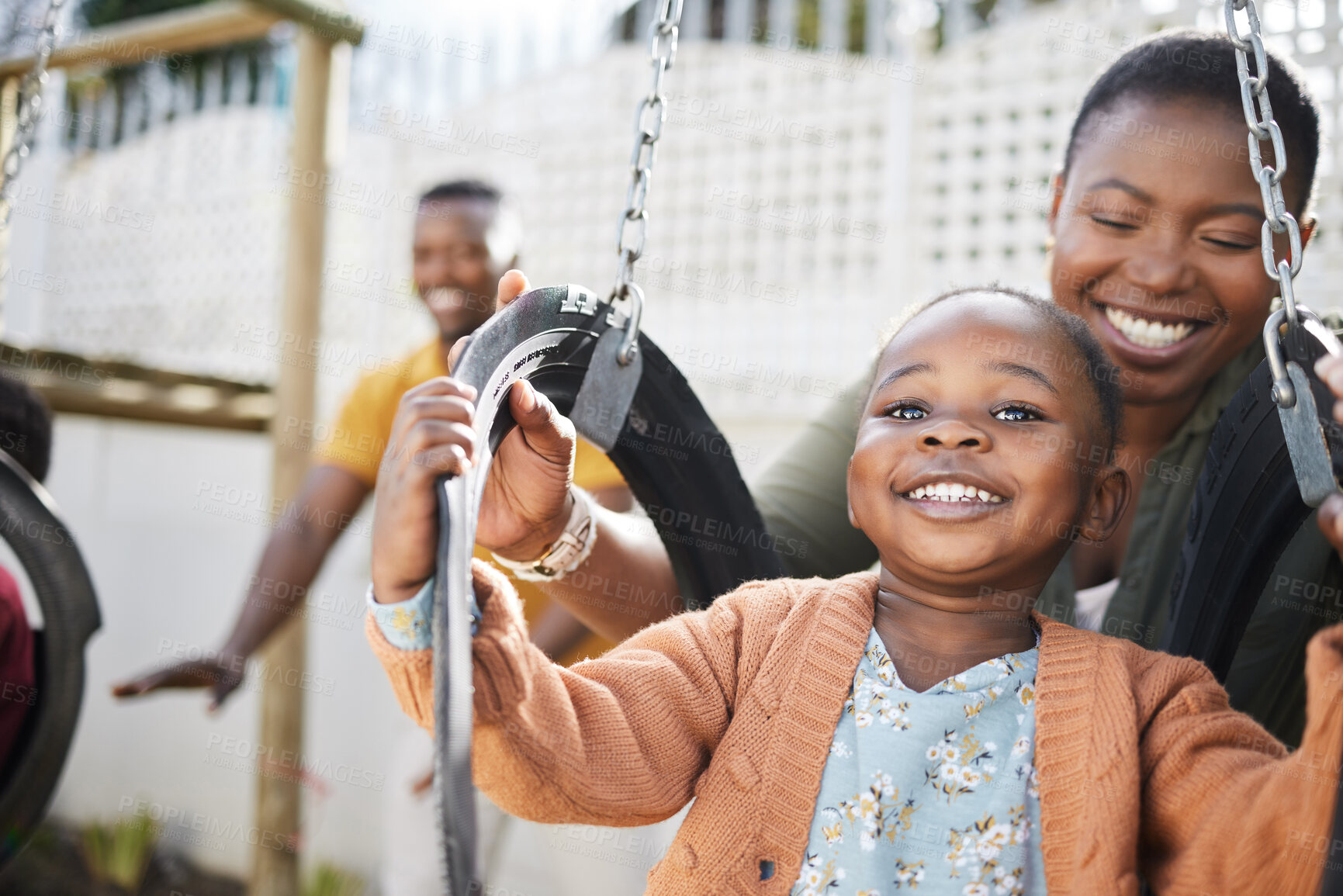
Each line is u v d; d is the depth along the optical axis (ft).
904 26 15.92
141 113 21.95
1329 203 11.28
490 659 3.14
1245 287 5.04
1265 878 2.94
